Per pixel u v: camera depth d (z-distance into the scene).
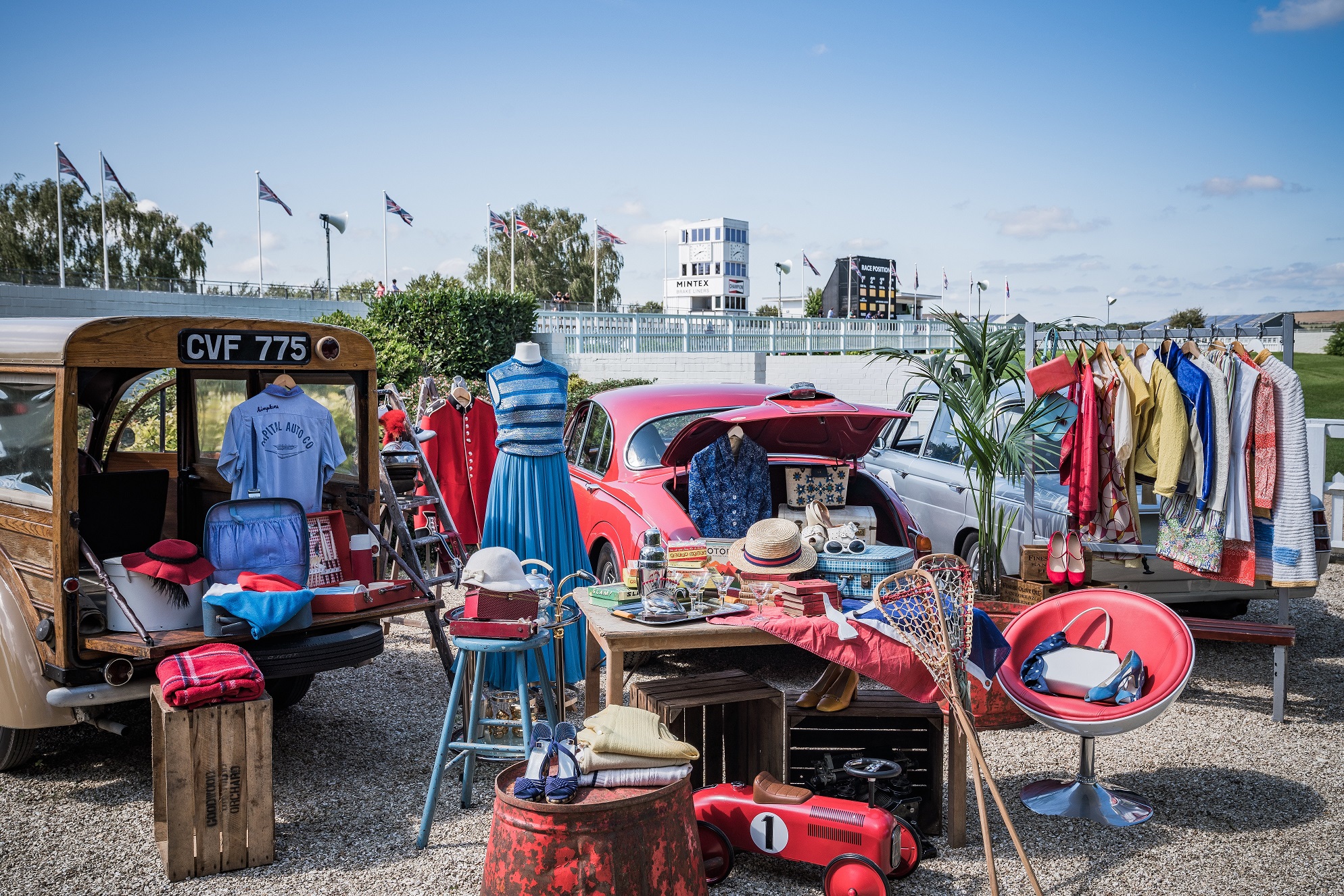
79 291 24.83
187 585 4.28
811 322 27.77
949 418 7.89
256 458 4.89
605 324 24.42
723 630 3.86
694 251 71.25
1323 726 5.11
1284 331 5.22
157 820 3.66
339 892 3.41
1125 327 5.65
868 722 3.96
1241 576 5.27
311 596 4.34
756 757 3.88
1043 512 6.29
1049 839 3.83
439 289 23.61
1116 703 3.89
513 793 2.98
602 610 4.28
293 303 29.94
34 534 4.24
